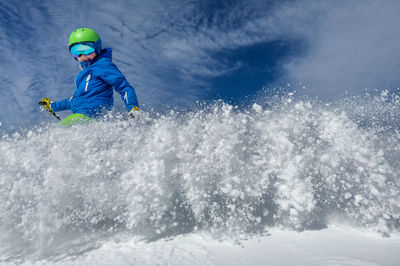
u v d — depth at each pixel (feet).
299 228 4.63
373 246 3.87
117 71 7.55
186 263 3.60
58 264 3.87
